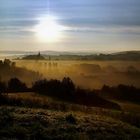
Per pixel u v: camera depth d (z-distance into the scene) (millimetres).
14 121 21438
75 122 24531
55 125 21953
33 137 17312
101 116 36812
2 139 15742
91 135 20219
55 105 45594
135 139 21656
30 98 49156
